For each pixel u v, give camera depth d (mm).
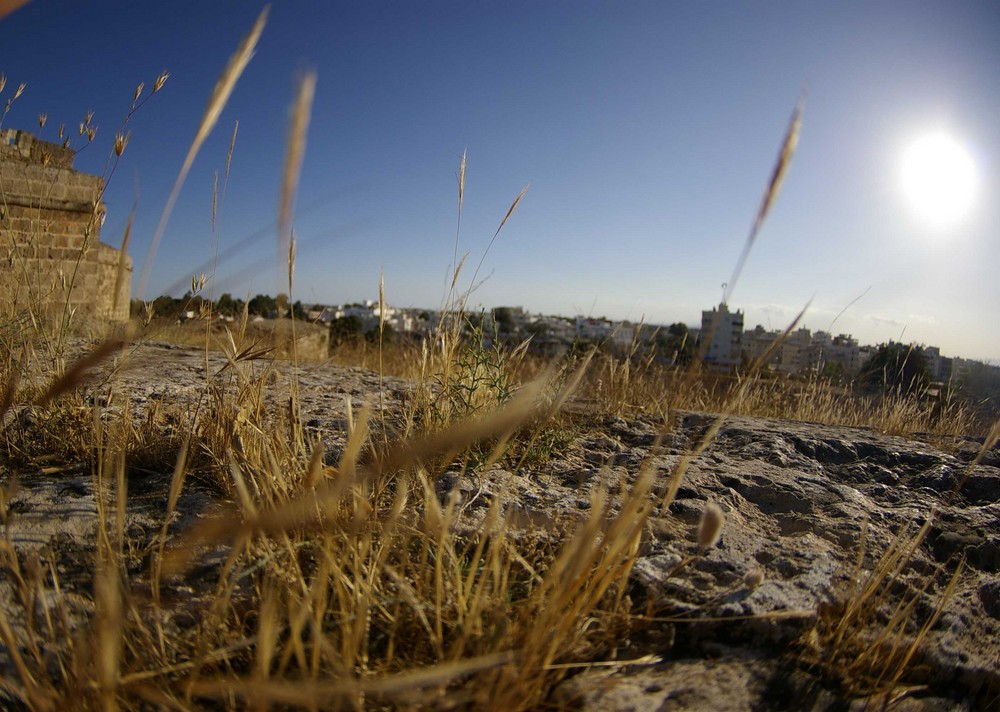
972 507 2727
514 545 1783
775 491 2580
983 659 1598
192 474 2244
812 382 5805
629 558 1480
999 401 5371
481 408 2592
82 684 1070
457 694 1164
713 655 1522
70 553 1708
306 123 593
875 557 2078
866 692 1460
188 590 1572
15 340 2689
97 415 1699
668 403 3465
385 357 6828
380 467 704
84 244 2619
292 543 1514
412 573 1547
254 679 1077
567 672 1396
